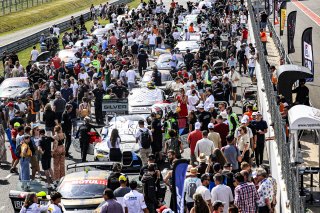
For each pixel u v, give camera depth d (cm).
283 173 3922
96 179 4000
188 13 14775
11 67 8788
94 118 7081
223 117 5178
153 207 3762
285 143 3825
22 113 5603
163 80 7869
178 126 5481
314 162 4322
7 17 17950
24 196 3900
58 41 13112
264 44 8238
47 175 4825
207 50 8856
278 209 3966
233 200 3428
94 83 7275
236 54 9062
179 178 3309
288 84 5150
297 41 9769
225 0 14862
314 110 3866
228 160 4244
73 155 5734
